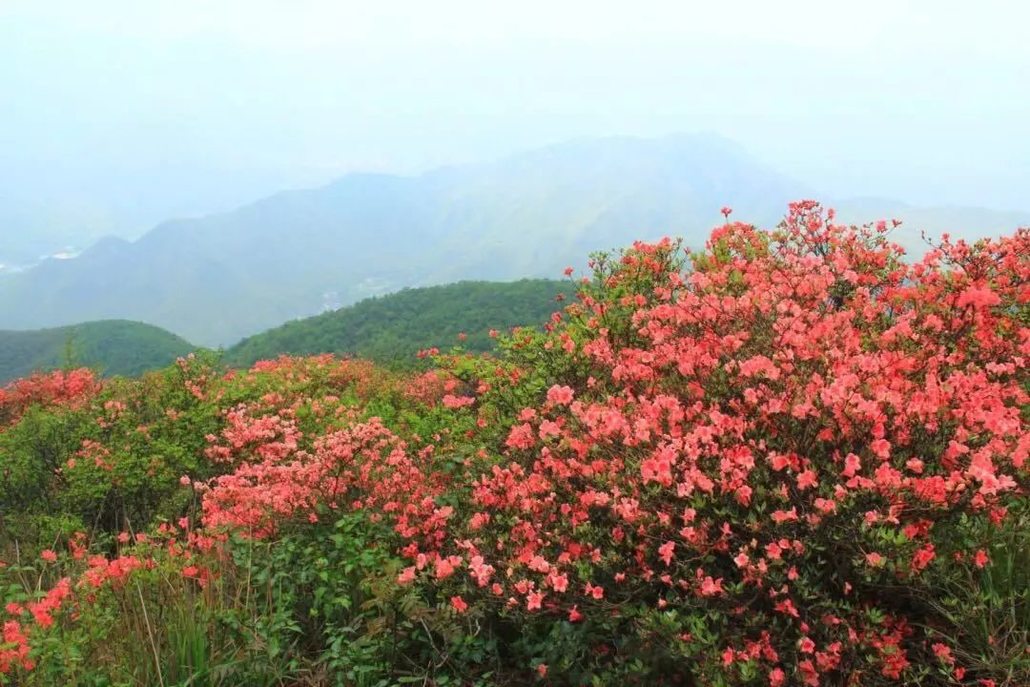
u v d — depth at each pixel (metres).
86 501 7.80
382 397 9.66
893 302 4.33
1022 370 3.67
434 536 4.18
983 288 3.82
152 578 4.15
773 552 2.67
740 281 4.47
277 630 3.73
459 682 3.39
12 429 9.30
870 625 2.70
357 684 3.48
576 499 3.57
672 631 2.71
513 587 3.26
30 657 3.35
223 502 5.59
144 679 3.47
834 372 3.26
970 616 2.62
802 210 5.37
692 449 2.96
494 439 4.80
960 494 2.67
